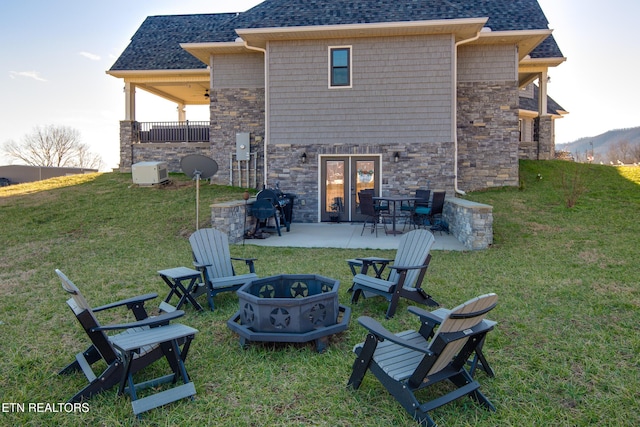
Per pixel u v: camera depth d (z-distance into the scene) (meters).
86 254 8.29
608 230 8.63
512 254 7.59
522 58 14.73
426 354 2.66
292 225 12.33
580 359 3.60
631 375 3.31
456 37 12.33
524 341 3.96
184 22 19.25
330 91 12.47
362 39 12.28
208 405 3.00
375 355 3.10
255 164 15.19
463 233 9.12
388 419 2.81
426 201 11.11
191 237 5.54
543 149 16.14
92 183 15.58
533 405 2.96
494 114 13.72
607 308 4.75
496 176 13.78
